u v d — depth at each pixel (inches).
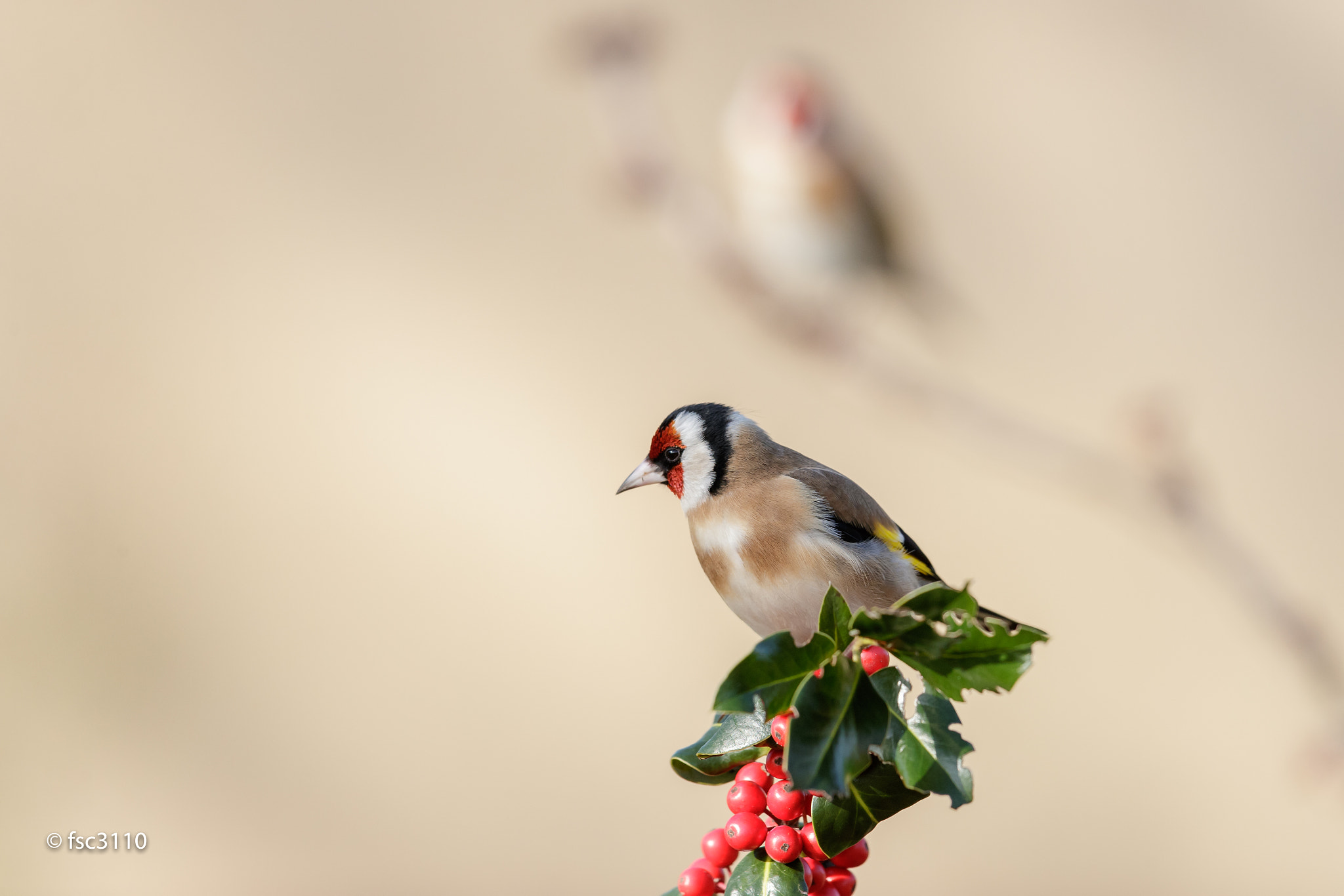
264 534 494.9
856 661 115.0
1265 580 312.0
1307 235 651.5
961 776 111.2
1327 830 401.4
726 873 133.5
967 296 612.7
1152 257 643.5
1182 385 565.0
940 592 109.4
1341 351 604.1
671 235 412.8
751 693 111.7
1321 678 307.7
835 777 109.4
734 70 688.4
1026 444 371.6
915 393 414.0
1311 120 671.8
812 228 536.4
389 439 529.3
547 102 673.0
